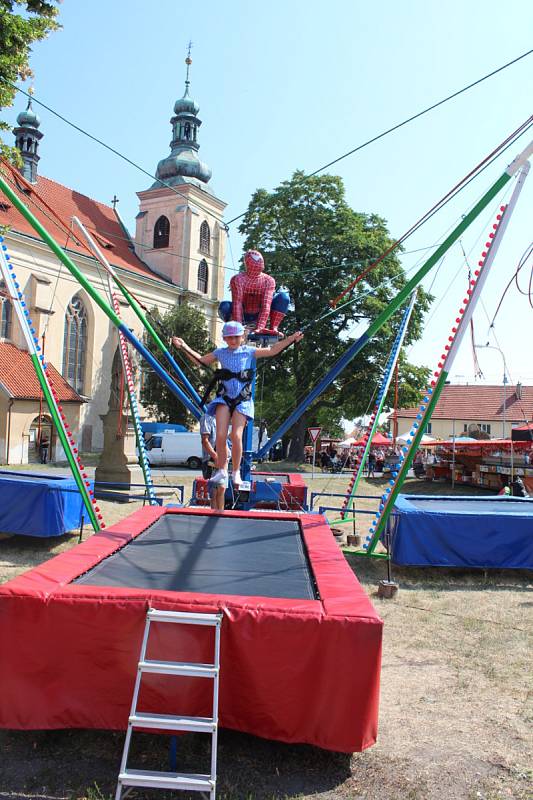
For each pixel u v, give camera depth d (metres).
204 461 9.52
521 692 5.48
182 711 3.82
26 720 3.91
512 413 54.97
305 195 35.22
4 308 35.75
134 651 3.90
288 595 4.38
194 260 52.00
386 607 8.22
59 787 3.76
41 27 13.00
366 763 4.17
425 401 8.59
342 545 12.34
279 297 8.95
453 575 10.16
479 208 7.51
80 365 41.38
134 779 3.37
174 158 52.38
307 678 3.83
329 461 36.22
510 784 3.97
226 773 3.96
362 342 9.10
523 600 8.76
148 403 39.03
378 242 34.25
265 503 10.38
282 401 38.38
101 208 52.69
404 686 5.58
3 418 31.42
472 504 11.64
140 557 5.29
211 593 4.34
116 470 19.22
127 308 44.16
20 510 10.62
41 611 3.96
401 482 9.02
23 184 8.31
